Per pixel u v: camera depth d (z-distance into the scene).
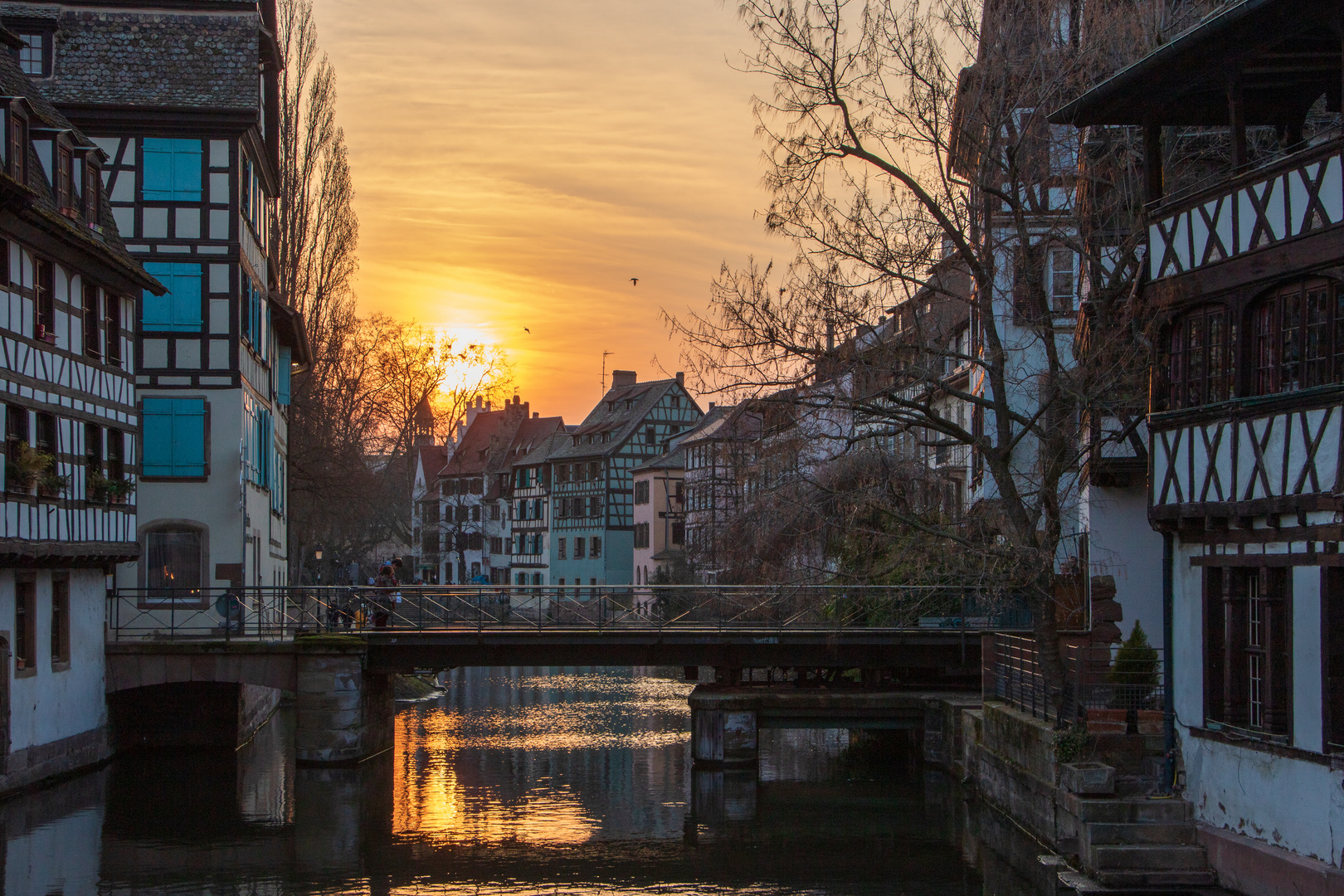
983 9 17.19
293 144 40.06
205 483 26.80
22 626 19.33
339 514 46.75
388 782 22.17
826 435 17.44
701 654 25.09
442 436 54.56
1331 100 15.10
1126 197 17.34
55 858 16.17
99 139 26.91
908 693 24.73
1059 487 22.22
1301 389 12.27
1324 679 11.84
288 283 39.72
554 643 24.67
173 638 23.97
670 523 70.25
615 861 16.66
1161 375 15.03
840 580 22.06
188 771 22.84
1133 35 16.89
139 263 26.89
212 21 27.81
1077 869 14.43
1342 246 11.66
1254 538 13.04
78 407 20.77
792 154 16.88
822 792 21.89
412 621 25.33
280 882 15.34
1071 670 17.30
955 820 19.34
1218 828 13.68
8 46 21.19
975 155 17.23
